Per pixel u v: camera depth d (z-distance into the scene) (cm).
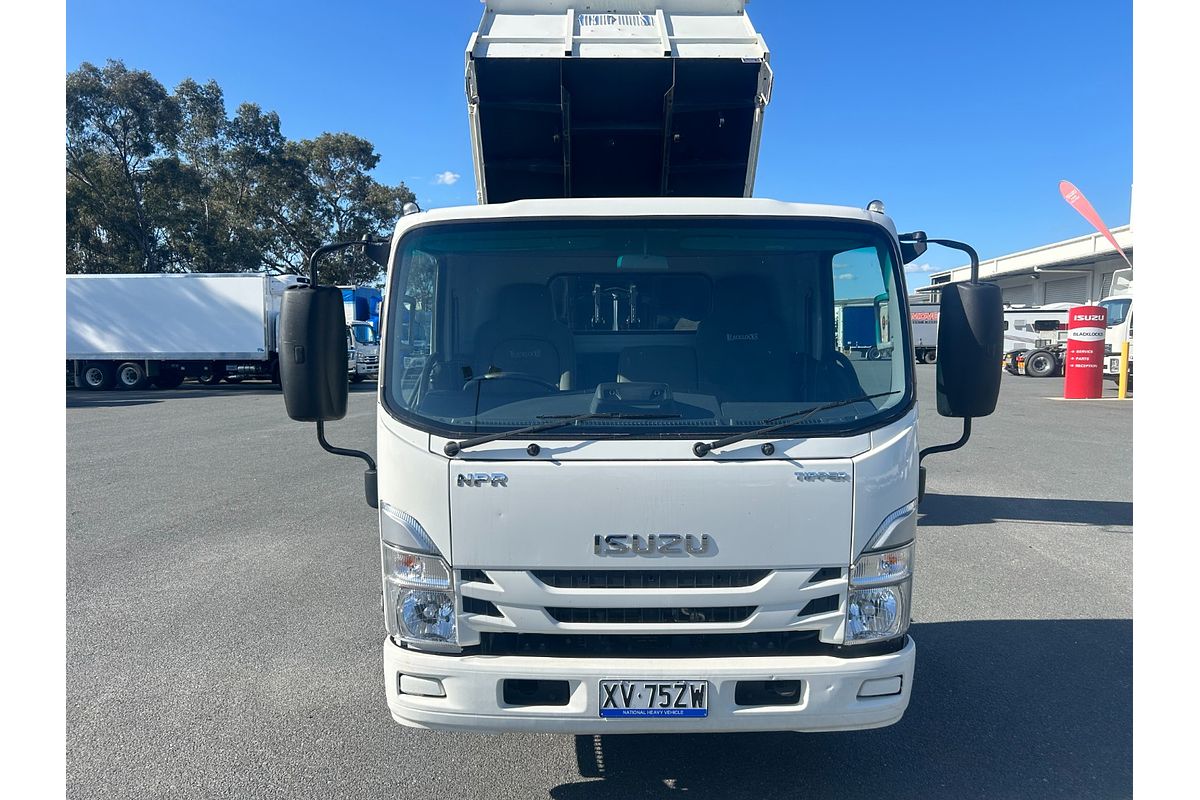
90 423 1658
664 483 274
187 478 1018
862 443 282
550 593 275
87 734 376
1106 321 2066
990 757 353
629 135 483
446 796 327
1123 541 700
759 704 275
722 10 483
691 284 338
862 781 336
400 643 288
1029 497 870
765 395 315
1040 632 496
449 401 300
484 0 479
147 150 3647
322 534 738
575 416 289
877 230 322
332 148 4438
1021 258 4334
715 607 277
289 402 301
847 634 280
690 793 329
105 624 519
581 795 327
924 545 690
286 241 4353
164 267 3878
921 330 3378
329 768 347
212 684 431
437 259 323
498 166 497
